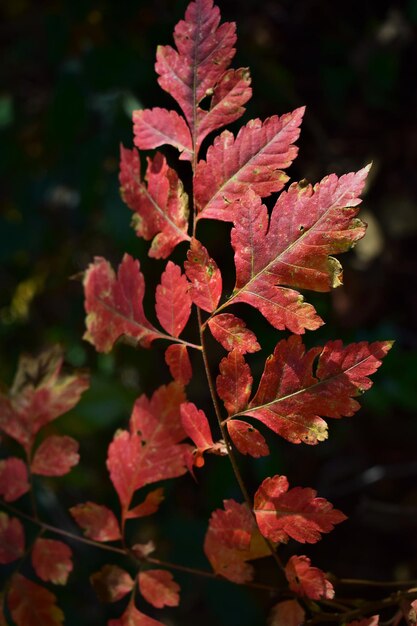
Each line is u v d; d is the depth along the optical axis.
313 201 0.30
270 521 0.32
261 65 0.80
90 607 0.72
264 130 0.31
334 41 0.89
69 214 0.91
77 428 0.71
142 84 0.78
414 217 0.86
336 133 0.89
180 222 0.32
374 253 0.86
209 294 0.31
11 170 0.92
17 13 0.96
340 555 0.87
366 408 0.88
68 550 0.36
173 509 0.73
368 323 0.86
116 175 0.77
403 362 0.74
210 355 0.78
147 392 0.87
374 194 0.88
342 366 0.31
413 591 0.33
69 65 0.81
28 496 0.68
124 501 0.35
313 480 0.89
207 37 0.32
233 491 0.77
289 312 0.30
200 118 0.32
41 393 0.37
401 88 0.88
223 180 0.31
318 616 0.34
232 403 0.31
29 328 1.04
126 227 0.75
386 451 0.88
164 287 0.33
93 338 0.33
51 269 1.00
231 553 0.34
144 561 0.35
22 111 0.93
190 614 0.76
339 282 0.30
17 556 0.36
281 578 0.78
